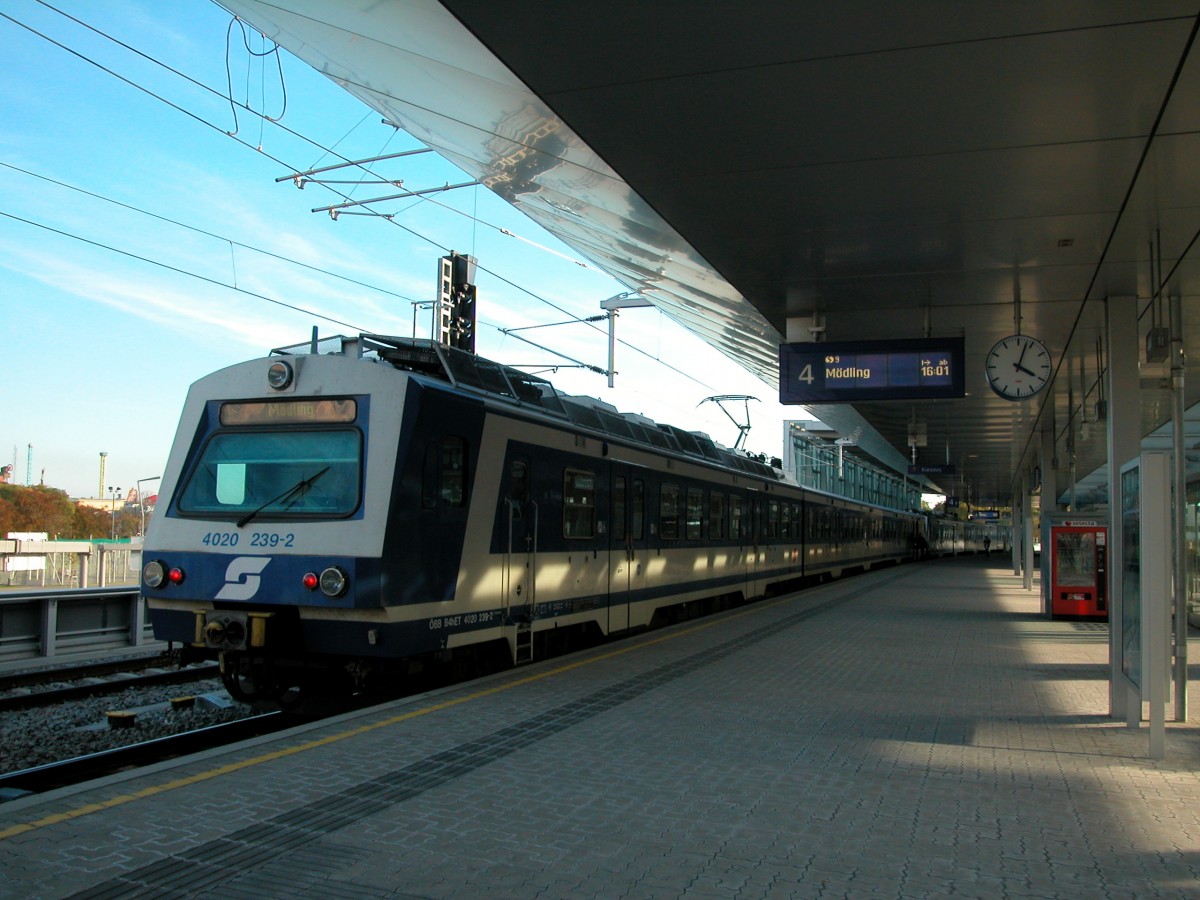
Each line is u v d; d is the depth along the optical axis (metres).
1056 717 8.05
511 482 9.93
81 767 7.32
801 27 5.43
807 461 43.72
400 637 8.08
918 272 10.38
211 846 4.62
